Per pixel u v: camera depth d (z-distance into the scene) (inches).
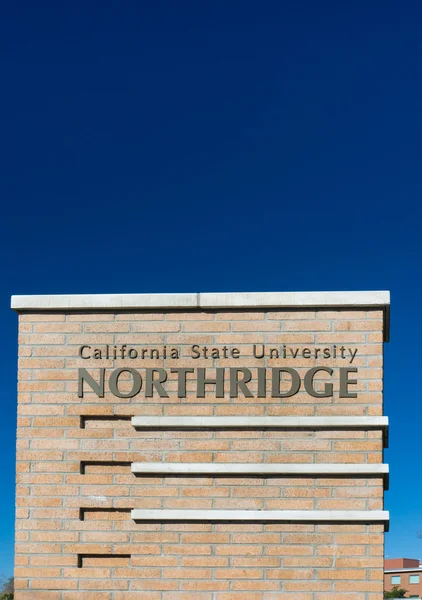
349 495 314.5
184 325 332.5
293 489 316.8
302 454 318.7
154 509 319.6
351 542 311.4
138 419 324.5
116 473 324.8
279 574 311.3
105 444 326.0
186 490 320.5
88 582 317.4
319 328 327.3
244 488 318.7
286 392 323.3
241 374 326.6
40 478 325.4
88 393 330.0
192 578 314.0
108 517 322.3
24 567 319.6
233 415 323.3
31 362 333.7
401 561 2886.3
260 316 330.3
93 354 333.1
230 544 315.0
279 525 315.0
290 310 329.7
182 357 330.0
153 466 321.1
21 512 323.6
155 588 314.8
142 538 318.7
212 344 330.0
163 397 327.0
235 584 312.0
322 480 316.8
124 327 334.0
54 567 319.0
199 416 324.2
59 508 323.0
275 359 326.6
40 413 330.0
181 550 316.2
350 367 323.6
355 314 327.3
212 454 321.7
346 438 318.3
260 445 320.5
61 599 316.5
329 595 308.0
